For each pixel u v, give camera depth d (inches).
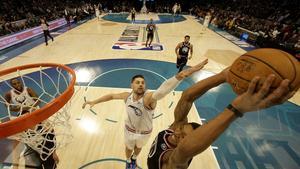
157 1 1291.8
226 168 155.4
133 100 107.7
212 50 462.6
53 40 514.3
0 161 142.1
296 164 163.5
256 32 549.0
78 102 237.0
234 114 28.4
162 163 59.4
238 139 187.0
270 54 34.1
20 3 728.3
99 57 391.2
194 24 834.2
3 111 200.8
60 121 107.5
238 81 35.8
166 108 232.4
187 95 52.2
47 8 845.2
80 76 305.9
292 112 236.4
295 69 31.0
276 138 191.3
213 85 45.7
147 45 488.1
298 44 394.0
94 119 207.3
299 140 190.5
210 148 173.9
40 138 99.5
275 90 26.6
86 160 156.9
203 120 211.8
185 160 35.3
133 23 814.5
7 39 447.2
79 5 1099.3
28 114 70.7
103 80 295.0
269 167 159.2
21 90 131.2
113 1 1256.8
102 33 617.0
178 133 54.5
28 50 426.3
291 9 708.7
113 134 186.9
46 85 266.5
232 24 674.2
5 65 341.1
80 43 492.7
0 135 64.7
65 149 165.9
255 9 886.4
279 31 489.7
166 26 764.6
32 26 600.7
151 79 304.7
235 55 431.2
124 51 434.9
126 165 147.5
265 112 234.1
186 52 281.6
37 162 134.9
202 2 1269.7
